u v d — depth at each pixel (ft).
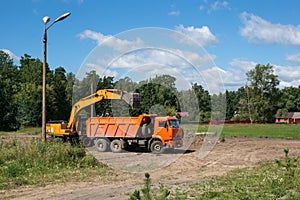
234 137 127.44
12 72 306.76
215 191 35.27
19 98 221.66
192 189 37.68
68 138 82.23
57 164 53.21
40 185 41.98
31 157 53.42
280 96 320.91
